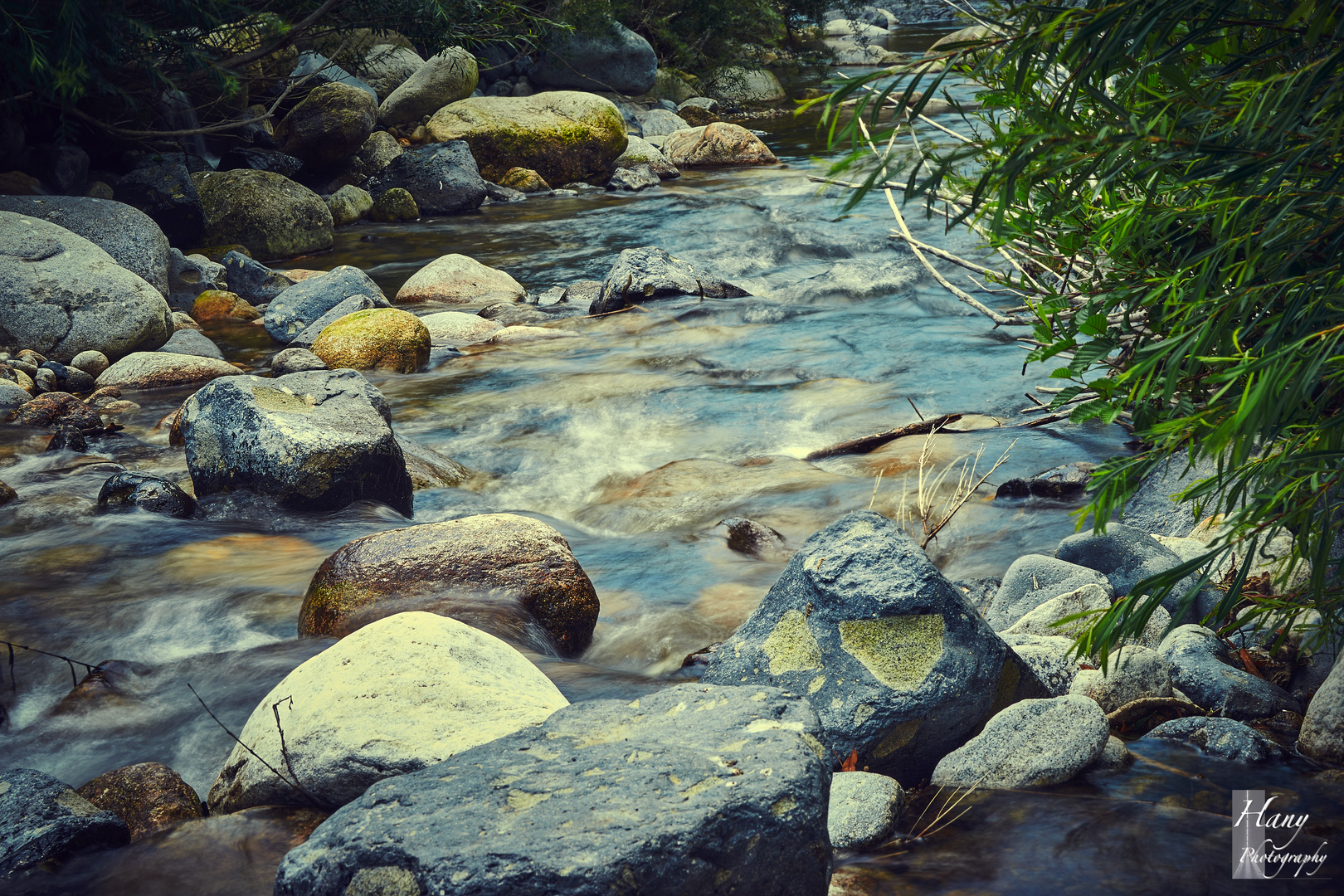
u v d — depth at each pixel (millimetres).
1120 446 6824
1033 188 2633
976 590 4938
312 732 3174
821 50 38156
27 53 11383
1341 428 2166
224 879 2840
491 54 25406
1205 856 2662
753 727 2512
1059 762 3109
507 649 3654
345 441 6383
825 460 7203
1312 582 2404
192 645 4781
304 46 20656
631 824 2094
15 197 11453
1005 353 9523
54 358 9914
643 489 6879
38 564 5660
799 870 2236
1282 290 2137
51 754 3840
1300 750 3287
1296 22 1855
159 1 13219
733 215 16969
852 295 12055
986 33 2082
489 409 8742
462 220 17750
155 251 11773
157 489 6457
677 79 28797
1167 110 1985
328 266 14492
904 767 3246
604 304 11805
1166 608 4297
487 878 1974
